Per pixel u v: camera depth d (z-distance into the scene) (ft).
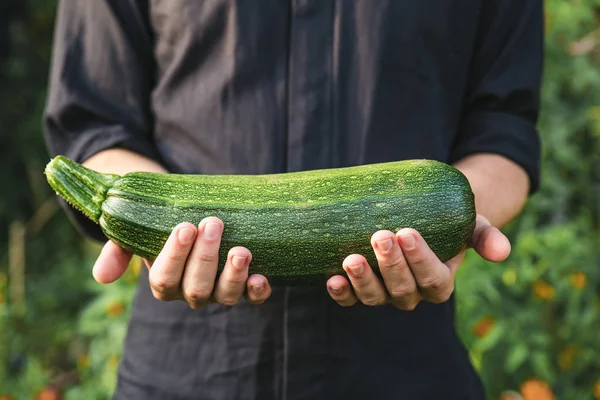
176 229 1.61
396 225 1.76
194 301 1.73
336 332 2.01
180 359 2.08
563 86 4.06
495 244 1.77
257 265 1.76
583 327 3.76
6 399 3.95
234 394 2.05
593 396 3.84
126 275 3.71
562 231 3.61
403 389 2.05
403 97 2.02
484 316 3.51
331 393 2.03
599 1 3.97
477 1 2.08
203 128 2.04
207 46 2.02
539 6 2.27
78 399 3.91
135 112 2.16
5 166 5.56
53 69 2.23
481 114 2.21
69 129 2.18
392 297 1.75
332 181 1.81
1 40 5.38
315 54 1.99
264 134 2.00
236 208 1.77
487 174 2.07
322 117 1.99
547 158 3.92
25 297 4.86
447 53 2.06
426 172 1.82
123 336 3.66
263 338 2.02
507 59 2.20
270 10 1.99
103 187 1.87
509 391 3.80
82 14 2.19
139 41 2.16
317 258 1.76
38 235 5.55
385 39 1.98
